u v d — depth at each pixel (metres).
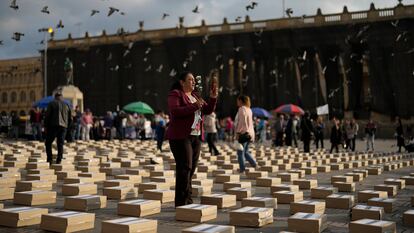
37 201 7.66
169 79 66.00
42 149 21.36
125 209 6.84
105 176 11.45
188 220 6.46
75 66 71.38
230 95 62.97
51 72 72.56
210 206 6.66
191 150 7.43
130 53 68.88
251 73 62.12
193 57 64.75
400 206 7.91
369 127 29.12
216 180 11.27
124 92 69.00
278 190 9.22
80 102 41.44
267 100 62.84
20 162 14.06
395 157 20.52
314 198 8.79
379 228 5.28
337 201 7.66
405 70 55.38
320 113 47.12
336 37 58.44
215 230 5.02
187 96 7.56
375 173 13.63
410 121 54.00
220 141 43.56
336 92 60.50
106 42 69.62
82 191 8.67
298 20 60.06
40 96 100.12
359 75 60.09
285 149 26.05
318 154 22.00
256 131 39.28
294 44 60.38
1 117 38.12
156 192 8.13
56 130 14.59
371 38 56.81
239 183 9.56
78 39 71.38
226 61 63.19
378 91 56.69
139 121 37.03
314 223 5.63
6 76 104.12
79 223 5.76
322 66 59.69
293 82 62.50
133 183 9.91
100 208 7.40
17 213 5.95
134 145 26.89
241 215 6.18
